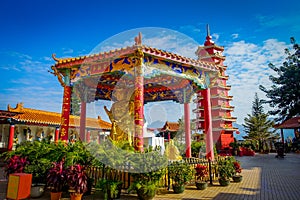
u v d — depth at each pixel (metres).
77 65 13.47
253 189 10.82
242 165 21.47
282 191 10.41
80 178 8.64
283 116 31.58
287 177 14.26
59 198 8.94
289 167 19.55
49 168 9.59
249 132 53.34
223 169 11.81
